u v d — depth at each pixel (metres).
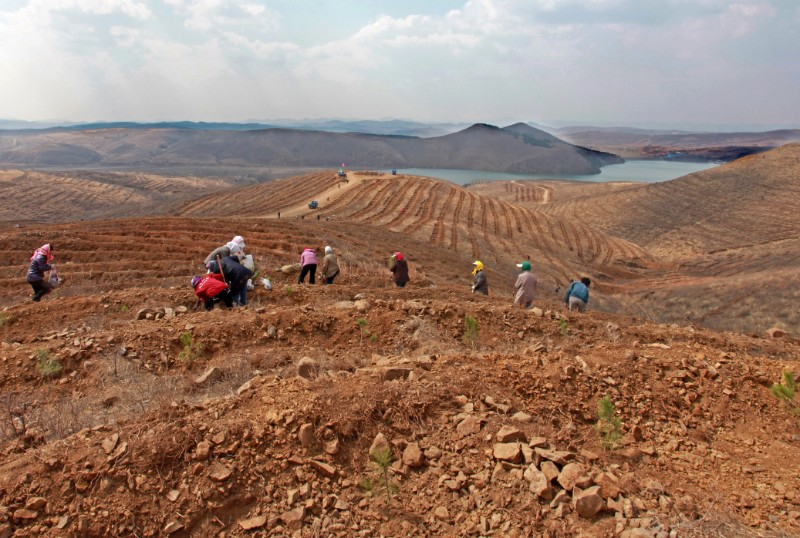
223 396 4.86
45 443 4.30
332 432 3.83
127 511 3.21
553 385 4.82
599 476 3.44
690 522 3.11
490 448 3.74
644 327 8.90
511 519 3.18
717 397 5.05
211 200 87.88
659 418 4.65
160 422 3.86
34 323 8.52
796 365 5.85
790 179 104.50
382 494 3.47
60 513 3.18
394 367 4.90
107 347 6.66
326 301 10.43
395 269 13.16
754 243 71.12
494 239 61.06
